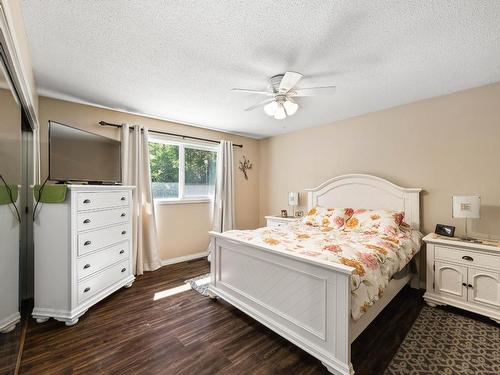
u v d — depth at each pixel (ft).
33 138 8.00
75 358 5.41
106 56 6.32
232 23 5.05
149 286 9.43
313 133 13.20
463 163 8.41
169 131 12.22
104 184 9.18
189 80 7.65
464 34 5.33
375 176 10.37
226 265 7.78
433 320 6.99
